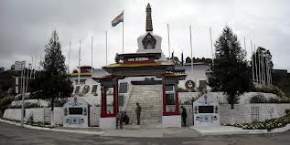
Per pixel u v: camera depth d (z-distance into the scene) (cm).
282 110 4244
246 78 3759
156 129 3328
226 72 3762
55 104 4366
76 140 2619
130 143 2444
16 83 4709
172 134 2900
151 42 5572
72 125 3778
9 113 5184
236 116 3778
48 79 4056
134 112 4069
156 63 3862
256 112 3794
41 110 4359
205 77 5200
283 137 2644
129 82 4872
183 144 2350
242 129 3052
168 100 4319
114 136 2892
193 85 4947
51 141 2542
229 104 3828
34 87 4088
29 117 4319
